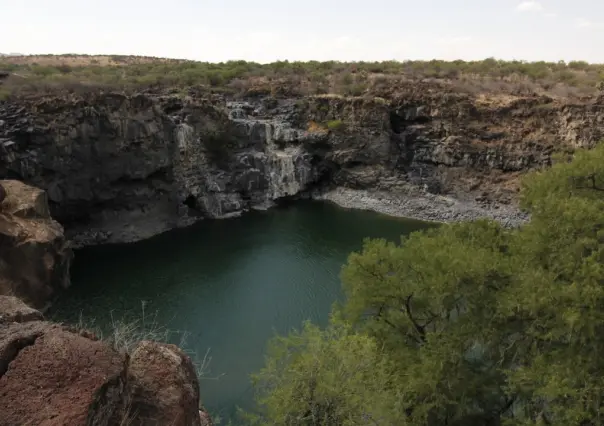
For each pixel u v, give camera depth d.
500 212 54.03
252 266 39.22
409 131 60.94
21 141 38.22
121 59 111.50
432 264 15.66
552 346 14.79
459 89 62.84
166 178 48.81
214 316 30.33
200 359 25.20
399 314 17.27
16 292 26.78
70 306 30.73
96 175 42.75
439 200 56.97
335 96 63.69
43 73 58.31
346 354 11.86
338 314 17.39
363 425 10.97
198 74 71.00
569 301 12.97
